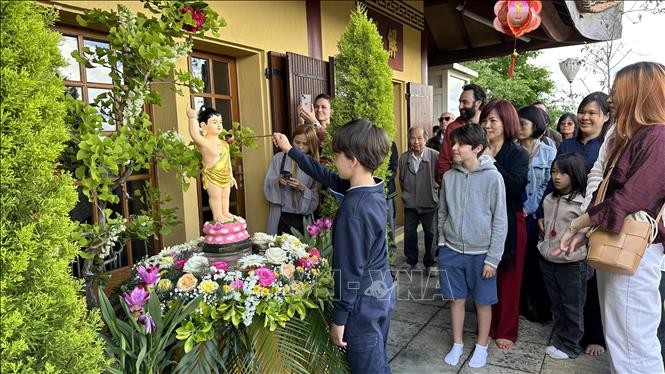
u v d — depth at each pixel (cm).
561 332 254
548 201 258
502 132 257
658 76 155
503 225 234
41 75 103
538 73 1573
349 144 154
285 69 361
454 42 809
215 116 175
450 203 246
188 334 150
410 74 598
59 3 217
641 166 151
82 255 155
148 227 185
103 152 143
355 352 160
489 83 1467
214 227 178
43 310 99
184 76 175
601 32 562
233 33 315
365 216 150
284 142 212
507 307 263
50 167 102
